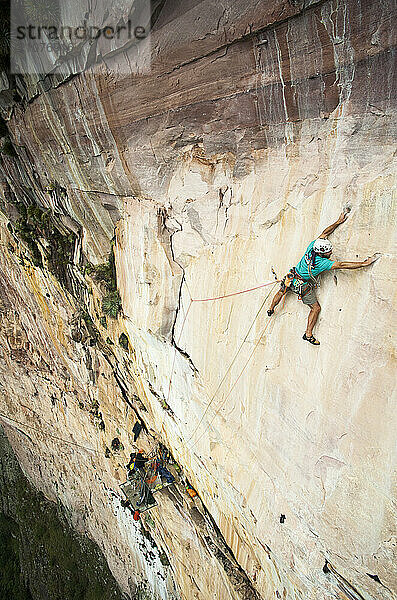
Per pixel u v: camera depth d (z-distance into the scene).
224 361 8.18
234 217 7.45
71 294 13.46
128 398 13.56
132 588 16.81
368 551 6.01
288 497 7.23
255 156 6.73
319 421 6.35
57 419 18.47
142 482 11.52
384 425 5.43
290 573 7.65
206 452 9.48
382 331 5.32
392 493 5.46
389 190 5.08
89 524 19.03
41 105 9.28
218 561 9.94
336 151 5.60
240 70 5.91
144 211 9.10
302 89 5.51
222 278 7.93
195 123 7.03
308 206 6.12
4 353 19.11
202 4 5.57
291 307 6.57
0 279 16.72
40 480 22.00
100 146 8.77
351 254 5.60
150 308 9.71
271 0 5.02
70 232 12.40
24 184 12.44
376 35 4.55
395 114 4.88
